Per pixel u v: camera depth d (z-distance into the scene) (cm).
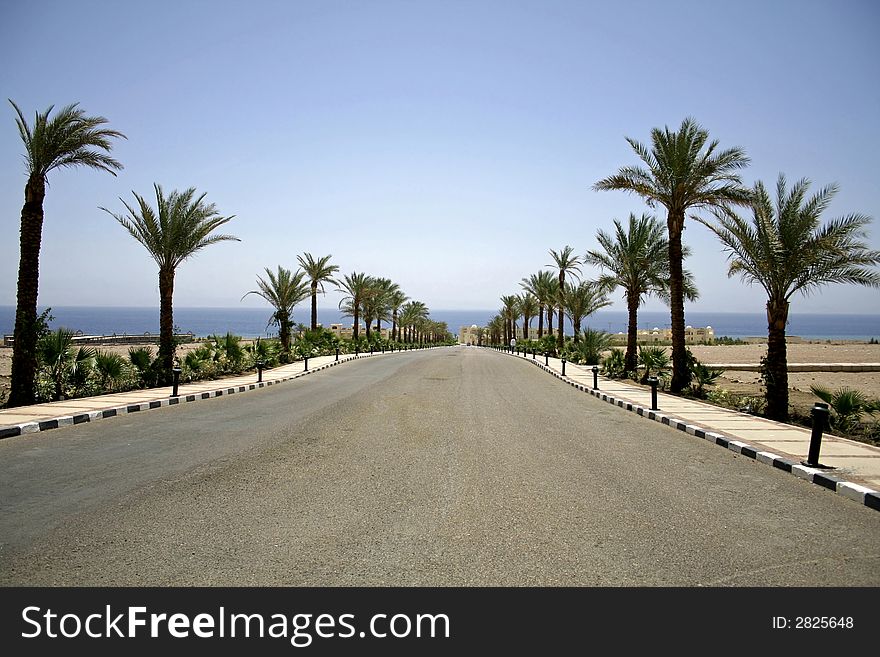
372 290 5475
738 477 773
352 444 954
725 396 1683
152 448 912
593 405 1603
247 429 1100
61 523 554
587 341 3672
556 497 655
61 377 1540
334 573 452
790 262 1412
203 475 741
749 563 479
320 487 687
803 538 538
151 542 508
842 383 2527
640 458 883
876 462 828
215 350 2436
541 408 1487
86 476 732
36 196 1444
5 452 877
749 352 4700
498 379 2403
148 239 2028
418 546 504
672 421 1234
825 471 768
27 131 1433
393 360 3816
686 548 507
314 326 4497
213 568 458
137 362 1870
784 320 1449
